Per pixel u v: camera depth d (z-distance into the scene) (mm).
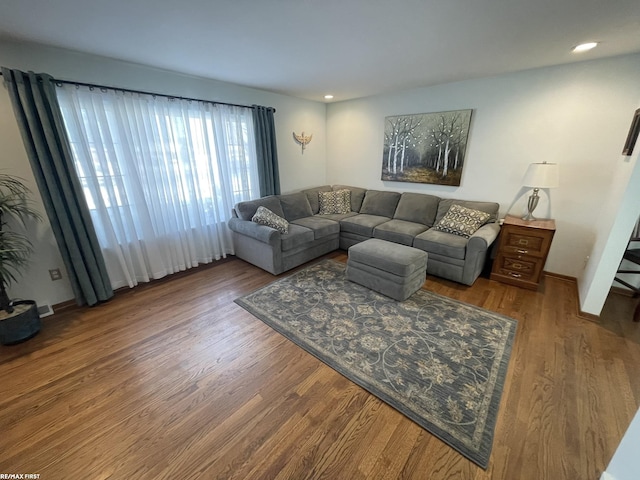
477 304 2670
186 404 1622
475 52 2408
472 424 1486
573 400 1628
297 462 1315
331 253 4133
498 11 1684
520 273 2977
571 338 2168
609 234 2213
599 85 2641
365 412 1567
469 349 2049
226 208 3789
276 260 3283
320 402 1633
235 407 1604
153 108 2904
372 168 4594
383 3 1585
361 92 4035
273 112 4047
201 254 3656
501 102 3201
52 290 2555
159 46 2223
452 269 3082
